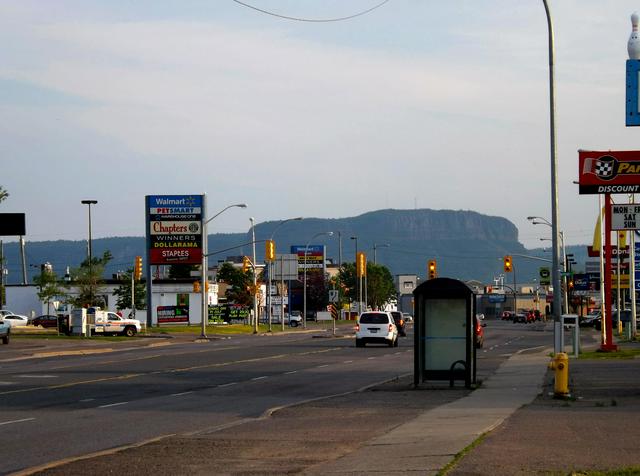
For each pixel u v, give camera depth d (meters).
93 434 17.03
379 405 21.66
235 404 22.70
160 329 93.38
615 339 65.38
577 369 32.84
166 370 35.28
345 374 33.31
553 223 33.72
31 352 49.16
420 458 12.71
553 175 33.62
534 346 57.84
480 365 37.25
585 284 93.94
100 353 50.38
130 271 122.69
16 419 19.42
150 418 19.61
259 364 39.12
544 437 14.70
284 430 17.03
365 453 13.55
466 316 26.64
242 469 12.62
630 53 36.59
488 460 12.21
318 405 21.81
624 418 17.67
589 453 12.96
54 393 25.67
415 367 26.77
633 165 43.38
